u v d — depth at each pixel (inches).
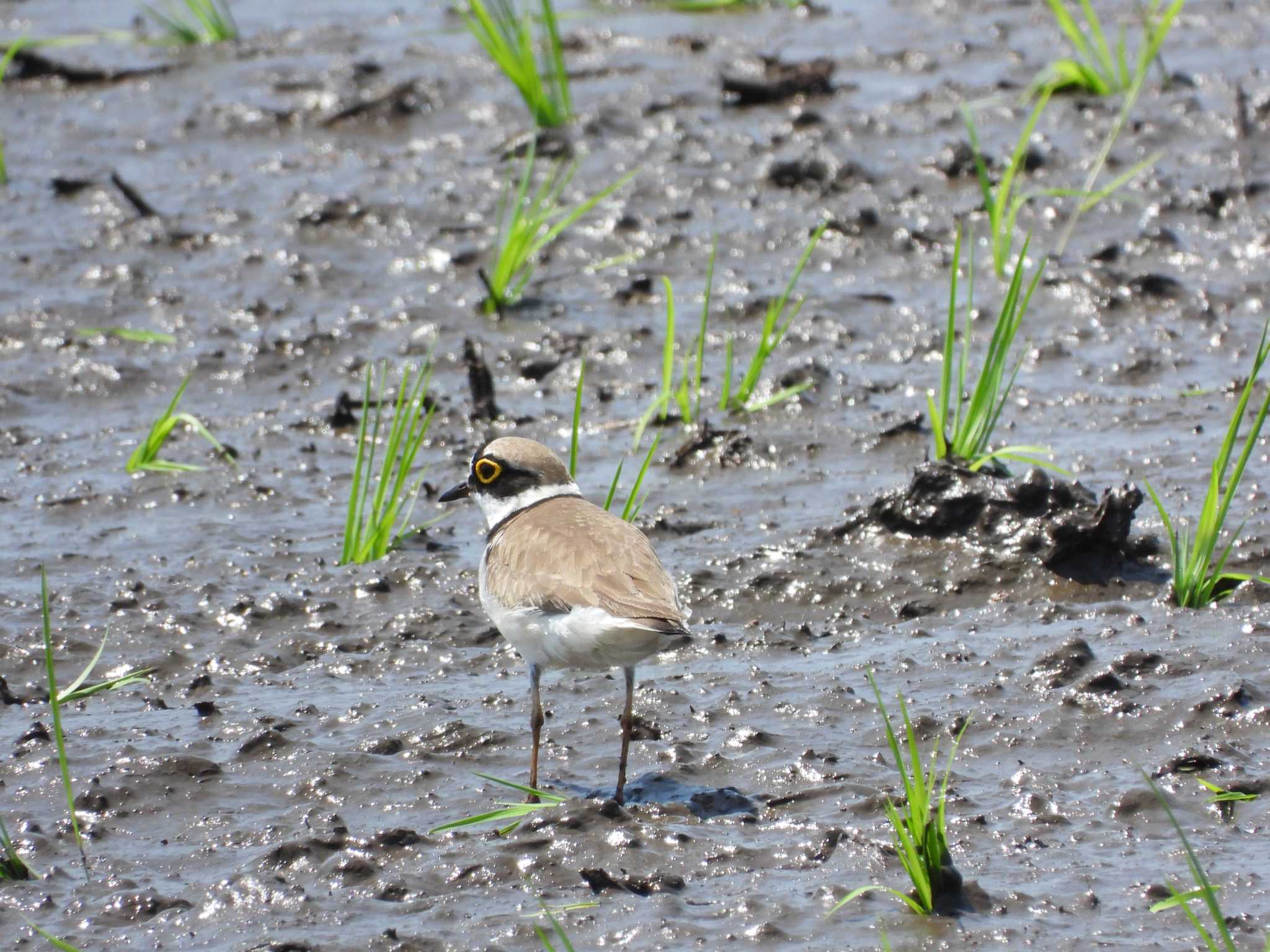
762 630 446.0
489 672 431.5
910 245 765.3
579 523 362.6
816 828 333.4
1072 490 489.7
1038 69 1016.9
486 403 615.5
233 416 627.5
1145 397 605.3
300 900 313.3
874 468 557.0
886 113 928.9
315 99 991.0
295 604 471.2
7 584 489.4
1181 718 378.0
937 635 439.5
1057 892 309.1
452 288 741.9
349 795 361.7
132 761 373.1
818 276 746.2
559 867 322.3
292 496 556.1
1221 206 781.9
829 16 1202.6
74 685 412.5
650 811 344.5
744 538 504.4
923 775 330.6
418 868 325.7
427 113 982.4
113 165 916.6
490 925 303.1
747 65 1040.8
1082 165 839.7
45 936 299.4
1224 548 474.3
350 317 716.7
